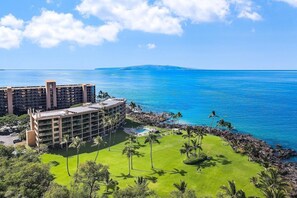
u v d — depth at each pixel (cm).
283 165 11525
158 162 10781
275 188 7138
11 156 9762
